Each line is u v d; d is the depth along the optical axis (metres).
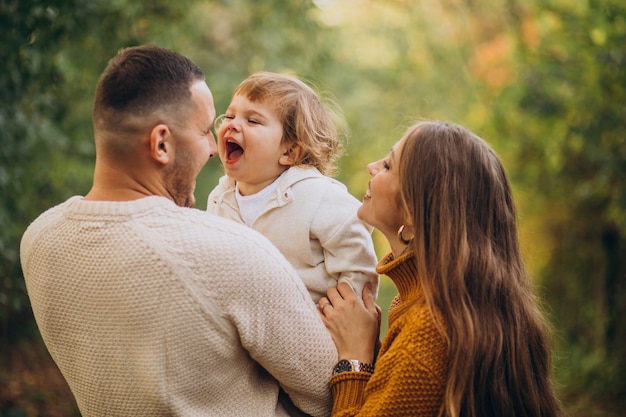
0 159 4.26
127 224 1.68
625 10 5.59
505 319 1.80
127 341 1.68
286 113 2.19
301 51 7.46
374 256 2.14
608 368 5.98
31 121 4.46
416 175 1.85
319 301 2.05
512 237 1.90
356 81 9.89
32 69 4.20
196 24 6.36
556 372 6.14
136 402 1.71
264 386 1.82
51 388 5.79
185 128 1.73
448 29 9.77
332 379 1.83
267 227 2.17
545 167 6.87
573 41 5.98
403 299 1.93
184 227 1.69
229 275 1.68
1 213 4.23
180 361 1.67
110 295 1.67
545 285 7.06
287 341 1.75
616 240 6.29
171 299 1.65
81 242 1.70
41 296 1.74
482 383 1.74
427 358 1.73
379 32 10.25
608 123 5.65
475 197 1.84
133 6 5.23
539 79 6.16
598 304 6.40
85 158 5.82
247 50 7.48
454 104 9.42
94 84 5.50
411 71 10.02
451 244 1.80
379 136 9.83
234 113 2.21
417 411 1.73
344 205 2.15
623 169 5.59
